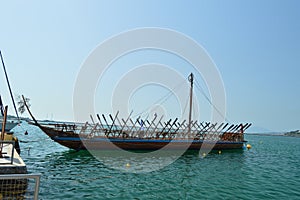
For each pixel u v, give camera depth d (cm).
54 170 2017
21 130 8219
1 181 1004
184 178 1955
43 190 1391
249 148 5228
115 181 1739
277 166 2905
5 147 1761
